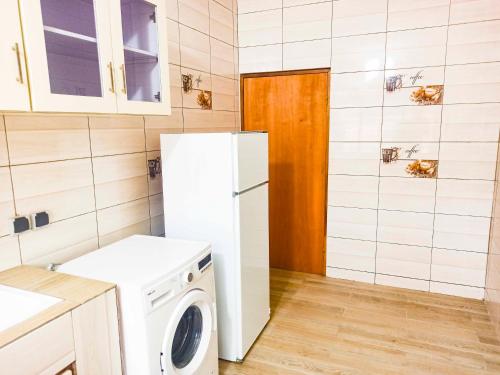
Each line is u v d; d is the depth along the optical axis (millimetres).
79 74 1493
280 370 2135
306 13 3107
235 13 3334
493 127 2674
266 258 2496
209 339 1884
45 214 1667
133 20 1764
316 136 3268
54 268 1628
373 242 3172
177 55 2541
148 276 1508
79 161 1846
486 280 2824
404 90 2879
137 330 1450
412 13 2773
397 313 2721
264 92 3412
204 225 2146
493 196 2734
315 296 3014
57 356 1183
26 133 1578
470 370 2092
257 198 2287
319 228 3387
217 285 2168
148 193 2350
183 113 2650
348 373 2090
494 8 2561
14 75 1153
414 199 2973
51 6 1378
